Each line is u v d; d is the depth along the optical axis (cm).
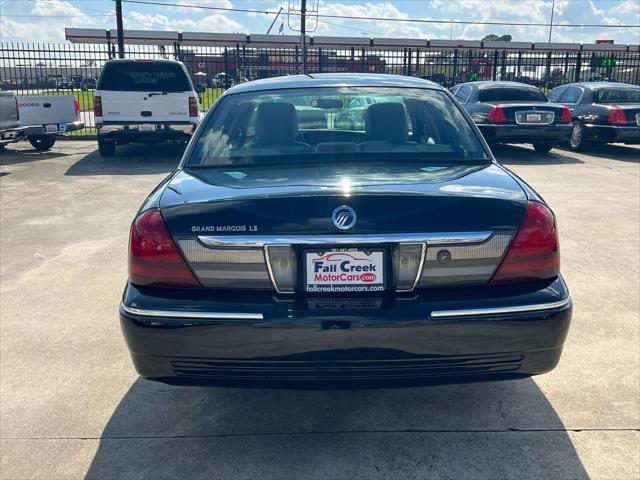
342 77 372
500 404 306
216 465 260
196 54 2291
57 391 324
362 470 255
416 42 3088
